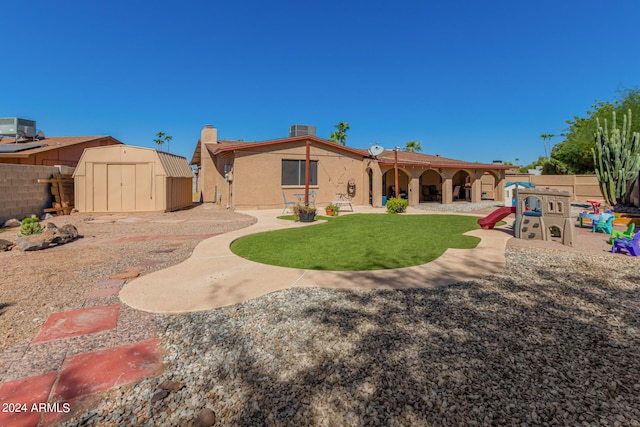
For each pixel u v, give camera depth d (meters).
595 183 22.33
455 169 21.66
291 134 19.39
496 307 3.86
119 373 2.61
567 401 2.21
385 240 8.37
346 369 2.62
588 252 6.80
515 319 3.53
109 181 14.86
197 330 3.34
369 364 2.68
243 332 3.29
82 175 14.44
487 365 2.64
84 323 3.52
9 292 4.48
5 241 7.34
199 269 5.62
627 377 2.46
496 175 23.70
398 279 4.99
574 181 23.27
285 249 7.29
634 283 4.75
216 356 2.85
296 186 18.12
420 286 4.65
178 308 3.91
